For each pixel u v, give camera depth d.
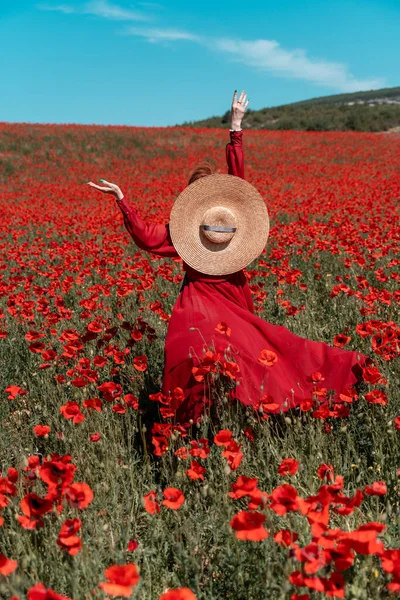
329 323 5.41
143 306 5.87
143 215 14.15
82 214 15.86
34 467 2.35
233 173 3.79
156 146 37.09
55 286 6.27
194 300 3.51
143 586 2.32
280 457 2.92
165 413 2.97
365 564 2.01
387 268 7.09
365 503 2.77
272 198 16.80
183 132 41.53
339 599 1.91
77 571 2.15
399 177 23.03
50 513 2.34
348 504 1.92
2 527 2.52
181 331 3.40
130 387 3.93
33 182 27.64
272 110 67.88
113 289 6.56
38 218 14.38
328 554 1.74
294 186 21.09
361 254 7.48
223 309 3.48
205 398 3.18
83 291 6.67
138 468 3.22
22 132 37.62
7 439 3.55
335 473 2.95
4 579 1.88
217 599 2.21
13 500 2.51
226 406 3.24
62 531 1.87
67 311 4.98
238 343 3.32
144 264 6.66
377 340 3.51
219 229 3.44
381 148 37.09
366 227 9.09
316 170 27.48
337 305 5.61
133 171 30.48
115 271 8.03
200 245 3.50
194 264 3.51
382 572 2.15
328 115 60.31
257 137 40.84
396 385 3.50
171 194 20.16
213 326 3.36
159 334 4.94
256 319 3.49
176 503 2.12
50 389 3.97
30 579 2.19
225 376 3.19
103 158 33.69
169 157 35.06
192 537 2.43
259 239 3.54
